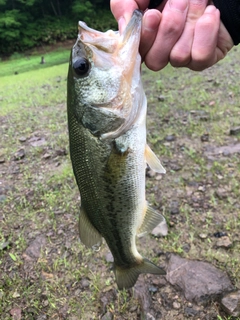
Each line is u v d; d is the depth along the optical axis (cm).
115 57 22
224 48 23
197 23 21
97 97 22
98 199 25
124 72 22
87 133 23
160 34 21
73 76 23
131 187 24
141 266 27
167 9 21
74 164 25
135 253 27
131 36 21
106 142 23
